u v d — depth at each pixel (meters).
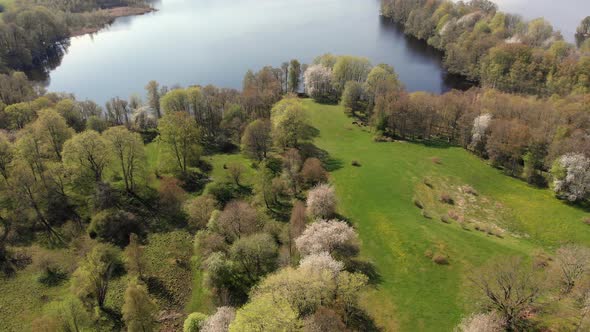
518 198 100.50
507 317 54.69
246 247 71.62
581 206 95.94
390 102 135.12
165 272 75.12
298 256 73.69
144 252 80.06
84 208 91.56
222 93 145.25
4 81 146.62
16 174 85.62
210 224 80.88
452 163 116.25
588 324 50.75
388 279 68.75
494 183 107.00
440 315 60.16
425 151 123.94
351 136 137.88
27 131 101.25
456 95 138.75
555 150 104.38
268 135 121.94
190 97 131.25
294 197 96.62
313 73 172.62
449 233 80.88
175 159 107.69
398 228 82.25
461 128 125.88
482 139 120.69
